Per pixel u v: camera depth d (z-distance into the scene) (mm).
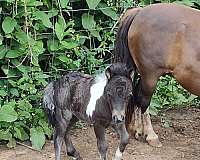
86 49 6055
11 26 5445
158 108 6734
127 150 5566
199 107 7008
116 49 5250
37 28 5621
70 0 5980
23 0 5449
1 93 5586
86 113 4750
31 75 5707
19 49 5621
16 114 5520
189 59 4910
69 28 5836
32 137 5617
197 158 5383
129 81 4312
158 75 5090
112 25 6176
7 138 5625
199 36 4883
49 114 5062
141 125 5816
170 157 5406
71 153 5141
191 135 6090
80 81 4871
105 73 4398
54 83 5102
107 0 6031
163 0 6297
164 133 6125
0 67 5809
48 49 5820
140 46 5039
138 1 6285
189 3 6266
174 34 4918
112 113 4309
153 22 4980
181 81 5051
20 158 5387
